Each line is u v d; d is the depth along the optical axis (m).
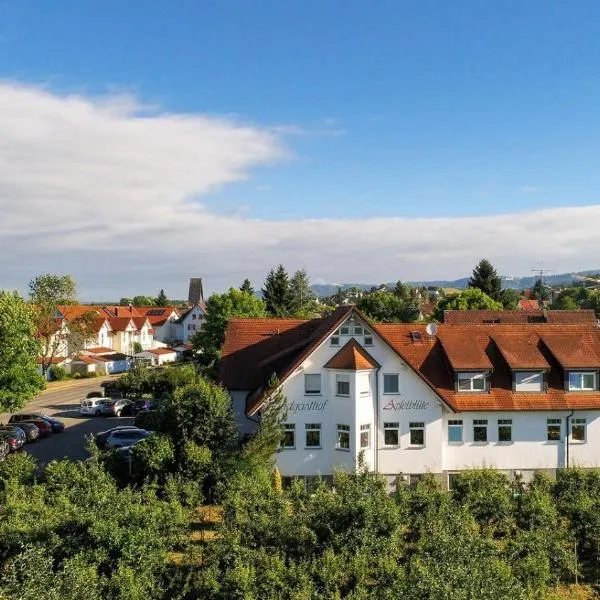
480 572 19.22
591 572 26.91
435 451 37.44
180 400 33.66
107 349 114.31
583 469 34.06
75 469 29.73
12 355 47.78
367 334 37.22
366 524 23.34
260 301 86.88
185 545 24.97
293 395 36.84
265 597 19.92
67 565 19.64
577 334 42.25
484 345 41.34
